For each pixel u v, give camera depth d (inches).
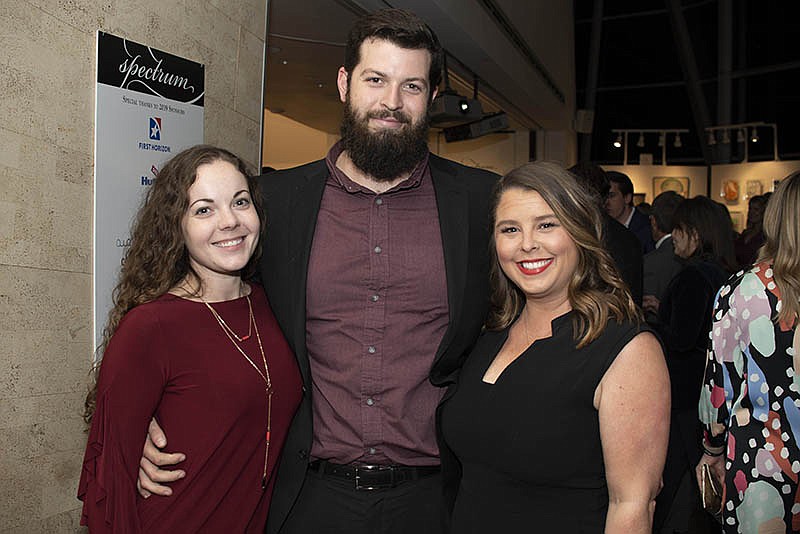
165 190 69.2
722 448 89.8
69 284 88.7
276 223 79.7
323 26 241.8
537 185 66.1
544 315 69.1
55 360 87.0
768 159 474.9
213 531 68.4
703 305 124.6
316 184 80.9
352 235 77.9
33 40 81.4
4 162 77.8
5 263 78.9
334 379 76.4
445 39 269.0
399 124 74.0
